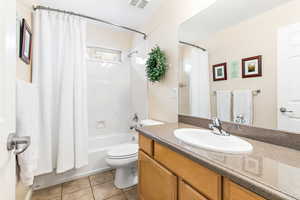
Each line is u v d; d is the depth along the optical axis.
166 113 1.84
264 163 0.62
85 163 1.90
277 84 0.88
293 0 0.81
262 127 0.94
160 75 1.80
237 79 1.10
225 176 0.58
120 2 1.79
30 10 1.55
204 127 1.32
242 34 1.05
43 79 1.62
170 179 0.91
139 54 2.47
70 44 1.84
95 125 2.55
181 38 1.57
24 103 0.99
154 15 2.01
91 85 2.51
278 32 0.87
